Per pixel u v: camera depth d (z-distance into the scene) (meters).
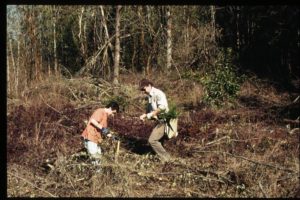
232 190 7.02
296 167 7.71
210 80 14.30
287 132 10.66
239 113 12.70
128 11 18.19
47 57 21.62
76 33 21.47
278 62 23.50
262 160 8.31
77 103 13.49
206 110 13.24
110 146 9.37
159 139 8.61
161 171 7.85
